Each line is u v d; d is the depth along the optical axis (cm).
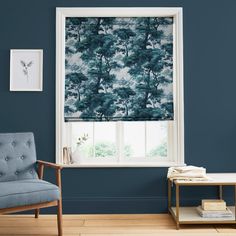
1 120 367
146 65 377
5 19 370
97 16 376
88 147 388
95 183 368
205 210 326
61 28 370
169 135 383
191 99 373
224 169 373
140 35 378
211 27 376
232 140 374
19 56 369
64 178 367
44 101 369
